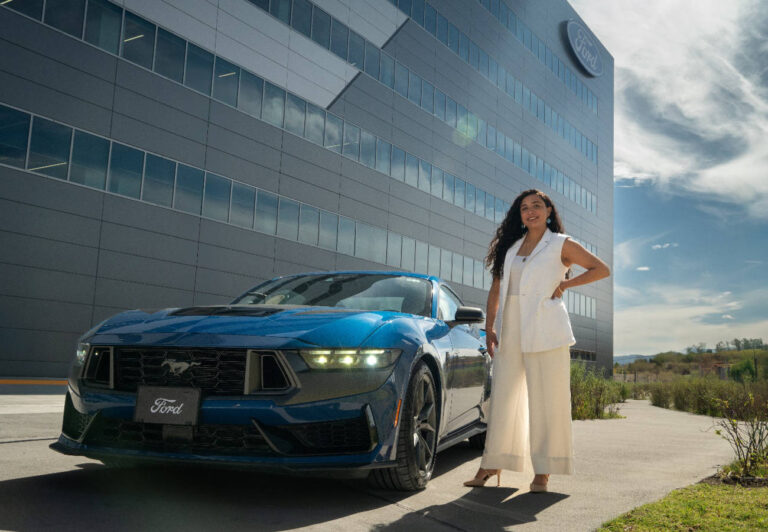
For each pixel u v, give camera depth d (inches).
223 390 105.1
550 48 1577.3
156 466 133.3
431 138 1121.4
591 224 1749.5
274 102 829.2
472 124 1242.6
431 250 1106.7
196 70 735.1
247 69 793.6
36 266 586.2
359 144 961.5
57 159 603.8
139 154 671.8
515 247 139.2
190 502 103.9
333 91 919.0
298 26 868.0
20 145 578.2
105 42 647.1
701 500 120.4
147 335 109.8
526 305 133.0
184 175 715.4
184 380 106.6
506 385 135.3
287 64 848.9
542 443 130.5
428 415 128.1
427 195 1103.6
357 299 154.9
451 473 152.3
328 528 93.0
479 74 1274.6
